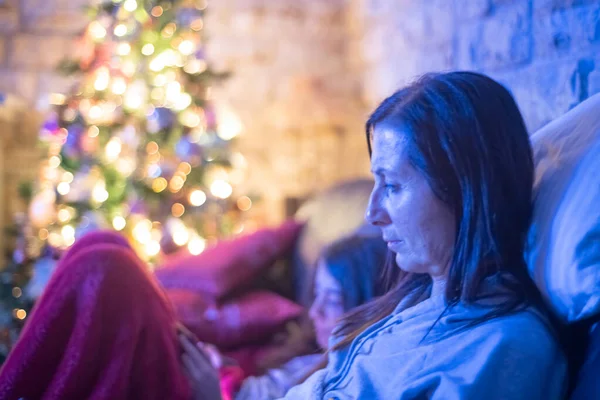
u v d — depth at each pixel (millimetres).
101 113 3053
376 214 1045
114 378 1240
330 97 4008
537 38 1758
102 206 2961
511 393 896
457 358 933
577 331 1019
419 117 992
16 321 2504
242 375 1902
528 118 1796
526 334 931
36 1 3865
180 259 2645
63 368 1241
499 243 992
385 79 3373
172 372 1304
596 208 949
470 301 977
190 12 3166
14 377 1261
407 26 2936
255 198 3486
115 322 1272
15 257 2861
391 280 1283
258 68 4117
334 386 1083
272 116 4008
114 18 3068
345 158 3926
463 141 979
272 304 2494
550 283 994
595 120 1063
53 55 3885
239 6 4086
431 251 1015
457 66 2266
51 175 3146
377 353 1044
